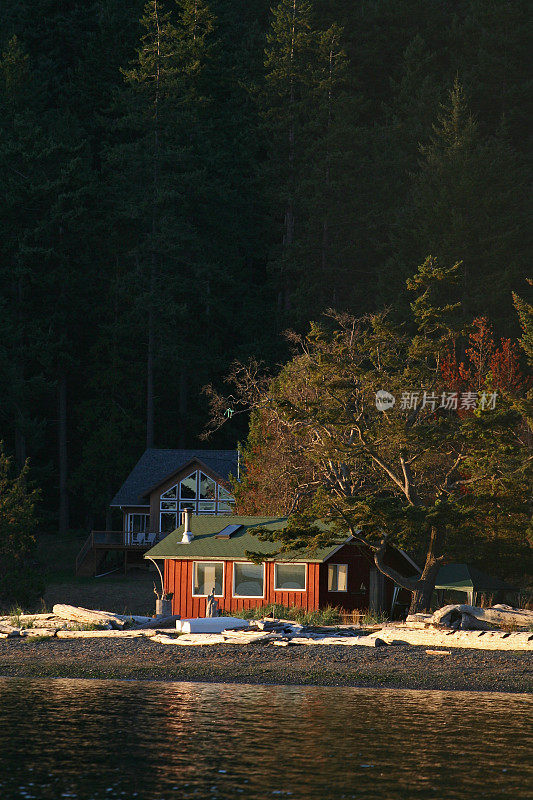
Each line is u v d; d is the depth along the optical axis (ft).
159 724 296.51
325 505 513.86
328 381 554.05
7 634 498.69
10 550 642.22
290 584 561.02
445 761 251.19
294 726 293.64
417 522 489.67
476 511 504.02
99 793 222.89
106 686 371.97
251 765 247.09
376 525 497.05
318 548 545.03
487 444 513.86
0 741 272.92
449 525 513.04
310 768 243.81
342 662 414.00
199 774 238.27
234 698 344.69
